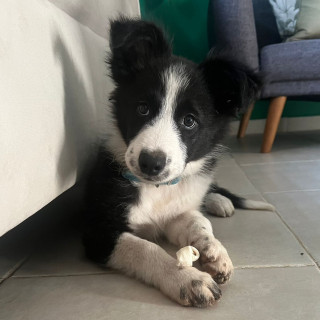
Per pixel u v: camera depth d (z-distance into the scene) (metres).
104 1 0.55
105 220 0.39
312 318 0.27
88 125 0.42
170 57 0.44
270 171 0.75
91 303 0.29
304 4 1.02
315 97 1.02
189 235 0.38
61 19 0.38
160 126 0.37
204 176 0.46
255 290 0.31
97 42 0.50
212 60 0.42
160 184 0.40
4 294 0.31
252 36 0.86
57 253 0.40
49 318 0.27
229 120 0.46
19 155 0.25
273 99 0.92
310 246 0.39
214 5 0.88
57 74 0.34
